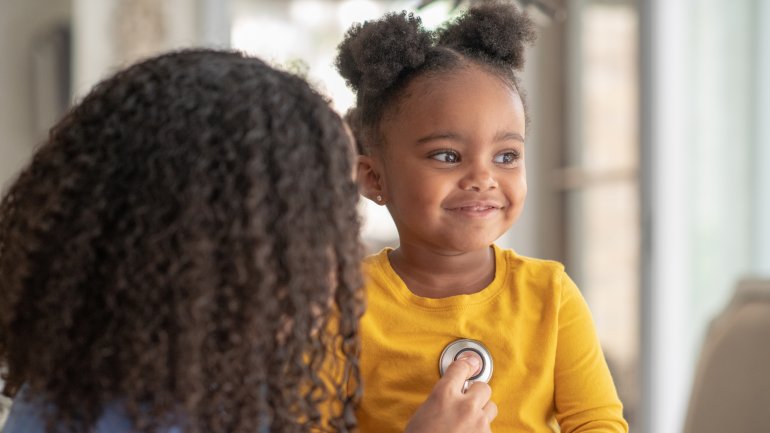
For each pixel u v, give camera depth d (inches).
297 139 35.1
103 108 35.3
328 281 36.3
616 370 140.2
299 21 187.6
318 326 36.9
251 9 186.1
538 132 163.2
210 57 37.0
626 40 134.3
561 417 48.1
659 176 125.1
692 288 121.3
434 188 46.2
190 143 33.9
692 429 73.0
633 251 133.8
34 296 34.3
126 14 181.6
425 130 46.4
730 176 113.8
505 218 47.1
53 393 33.8
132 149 34.0
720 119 115.3
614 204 140.3
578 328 48.4
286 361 36.0
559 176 161.9
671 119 123.9
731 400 72.0
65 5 219.1
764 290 75.5
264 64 37.7
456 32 49.6
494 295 48.4
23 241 34.3
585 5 150.2
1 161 220.2
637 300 132.2
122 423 34.3
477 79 46.8
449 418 40.6
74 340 33.6
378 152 49.1
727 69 113.8
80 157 34.2
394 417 46.6
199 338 33.4
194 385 33.5
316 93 37.5
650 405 127.1
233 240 33.7
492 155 46.5
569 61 157.5
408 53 47.4
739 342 72.6
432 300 47.9
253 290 34.0
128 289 33.1
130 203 33.4
